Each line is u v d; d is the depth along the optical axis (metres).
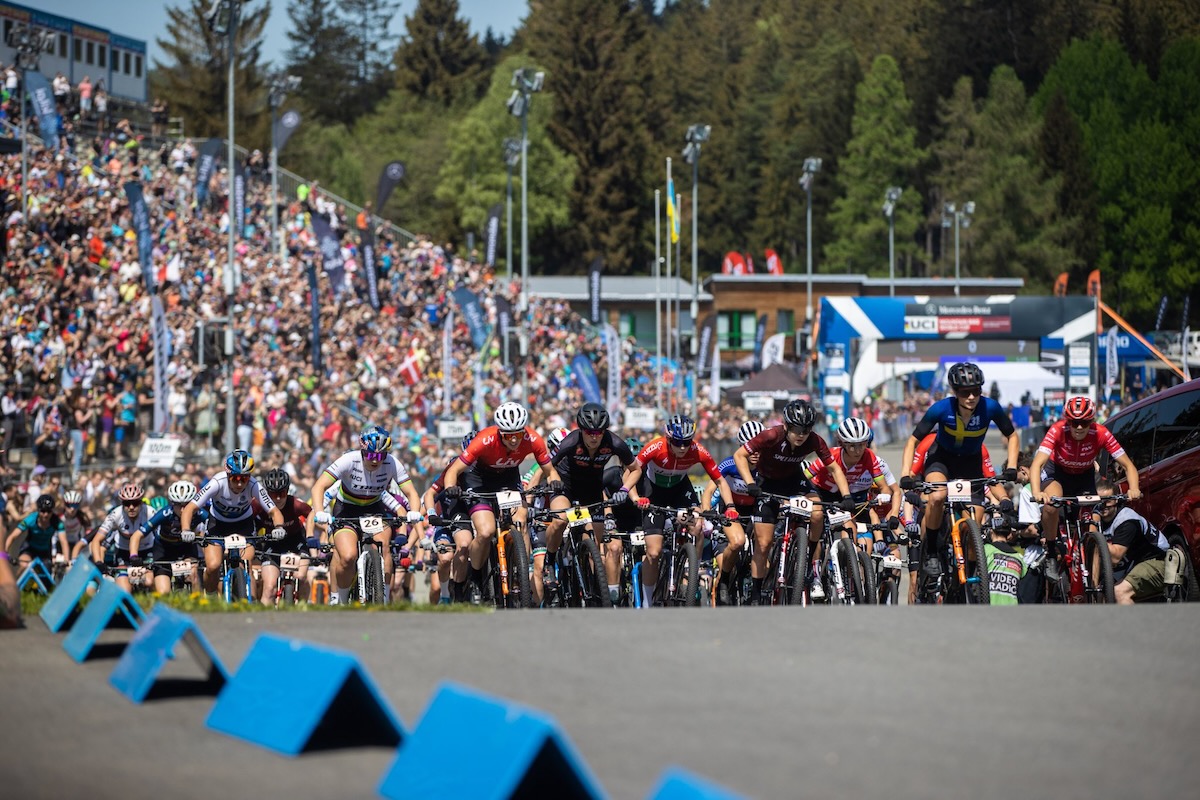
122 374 84.19
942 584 38.03
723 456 137.00
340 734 16.62
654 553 37.97
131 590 43.47
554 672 20.59
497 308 129.75
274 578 42.91
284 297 115.69
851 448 37.44
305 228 137.50
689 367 172.50
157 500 59.34
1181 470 42.47
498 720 13.52
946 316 117.94
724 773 14.91
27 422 76.50
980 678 20.33
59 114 127.44
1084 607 28.86
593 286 157.00
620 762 15.34
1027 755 15.88
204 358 84.62
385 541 40.25
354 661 16.05
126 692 19.00
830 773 14.96
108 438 82.06
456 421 96.56
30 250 90.44
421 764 13.92
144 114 181.38
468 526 37.19
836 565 37.09
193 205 129.12
